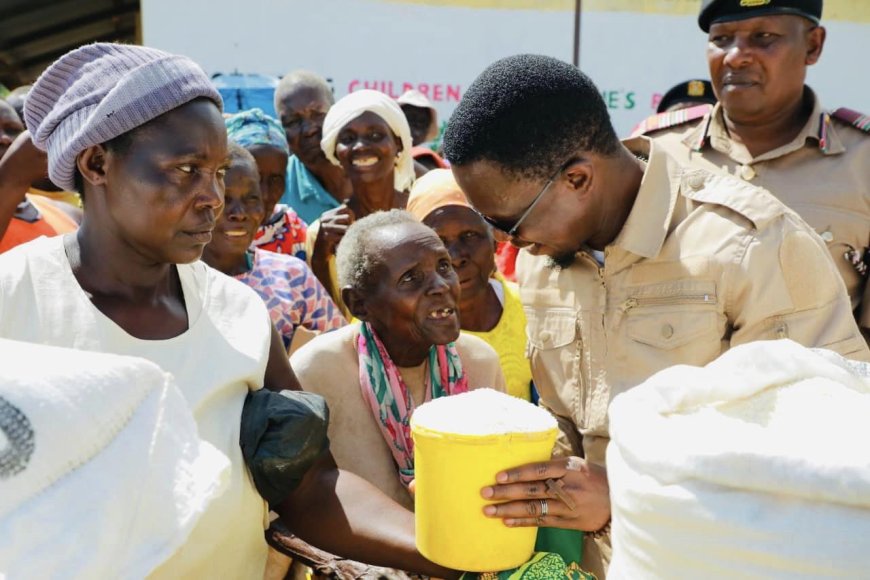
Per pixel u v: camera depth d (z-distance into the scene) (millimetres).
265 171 3443
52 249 1610
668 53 5824
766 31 2799
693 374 1367
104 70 1499
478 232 2734
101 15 7125
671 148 3203
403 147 3795
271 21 5527
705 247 1856
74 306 1560
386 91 5699
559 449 2203
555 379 2176
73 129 1497
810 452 1092
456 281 2119
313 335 2787
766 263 1804
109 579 1206
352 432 2064
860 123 2920
